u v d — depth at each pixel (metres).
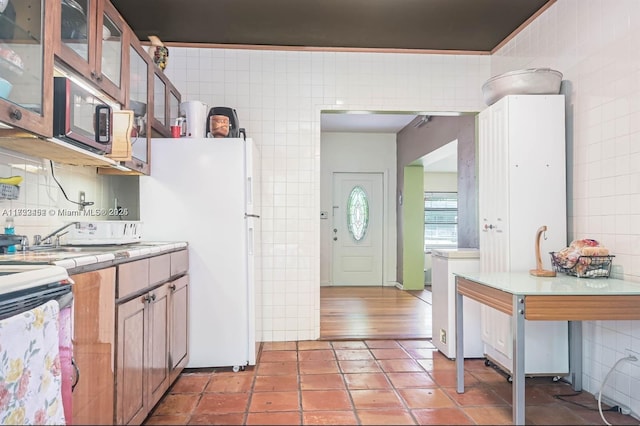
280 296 3.57
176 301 2.50
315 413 2.18
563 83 2.73
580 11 2.56
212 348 2.80
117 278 1.73
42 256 1.56
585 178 2.54
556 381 2.67
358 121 6.28
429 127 5.51
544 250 2.64
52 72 1.62
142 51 2.57
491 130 2.87
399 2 2.84
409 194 6.70
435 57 3.67
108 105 2.00
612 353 2.31
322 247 7.11
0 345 1.04
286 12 2.96
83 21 1.88
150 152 2.78
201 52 3.54
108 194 2.91
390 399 2.37
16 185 1.91
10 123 1.40
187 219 2.81
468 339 3.11
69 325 1.34
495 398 2.39
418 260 6.68
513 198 2.64
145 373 2.00
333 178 7.19
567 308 1.90
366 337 3.66
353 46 3.57
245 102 3.56
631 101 2.19
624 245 2.25
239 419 2.12
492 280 2.23
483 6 2.89
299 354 3.19
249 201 2.84
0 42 1.54
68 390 1.32
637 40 2.15
